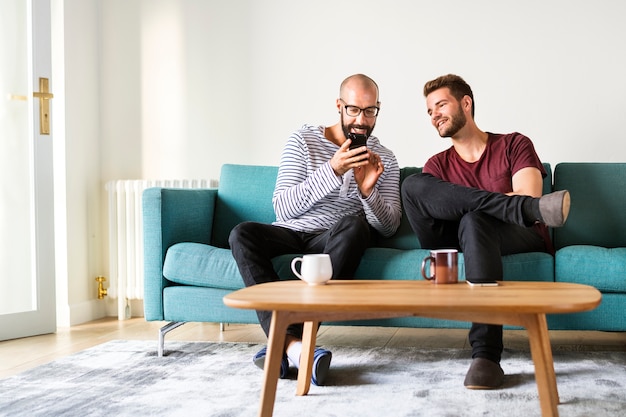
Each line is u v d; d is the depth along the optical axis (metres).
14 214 3.30
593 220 2.81
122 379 2.20
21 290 3.29
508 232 2.30
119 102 3.88
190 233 2.78
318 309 1.39
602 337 2.96
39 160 3.32
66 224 3.62
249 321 2.50
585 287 1.58
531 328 1.40
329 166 2.47
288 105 3.70
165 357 2.53
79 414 1.80
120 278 3.67
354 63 3.62
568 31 3.39
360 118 2.56
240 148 3.76
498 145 2.67
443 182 2.35
